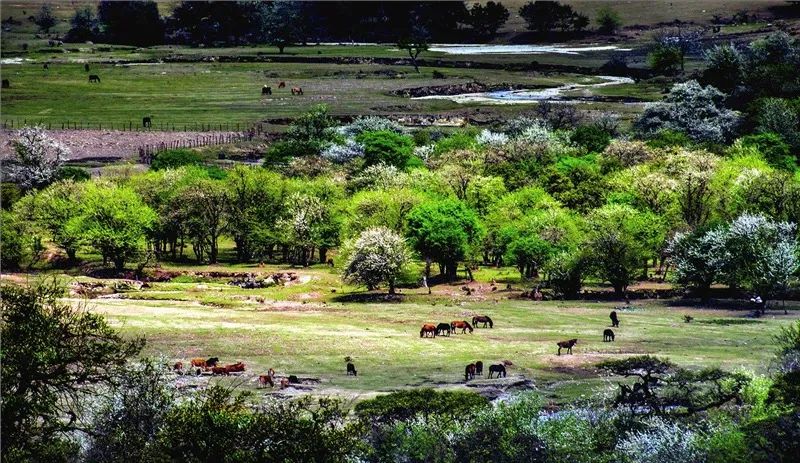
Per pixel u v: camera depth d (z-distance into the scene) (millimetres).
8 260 129625
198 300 105438
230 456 36938
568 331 89750
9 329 37250
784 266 99125
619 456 45719
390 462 44094
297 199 136125
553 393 63344
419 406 51531
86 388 41000
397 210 130250
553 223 125062
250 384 65875
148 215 132125
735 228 105688
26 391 37062
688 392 53469
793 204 125875
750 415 49000
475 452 44281
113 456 38469
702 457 44719
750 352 77125
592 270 111750
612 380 67000
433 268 132875
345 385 66125
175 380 62688
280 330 86500
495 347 80812
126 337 80562
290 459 37438
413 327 91625
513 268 134000
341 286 117438
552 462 44219
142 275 125688
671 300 109688
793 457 43281
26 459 34938
